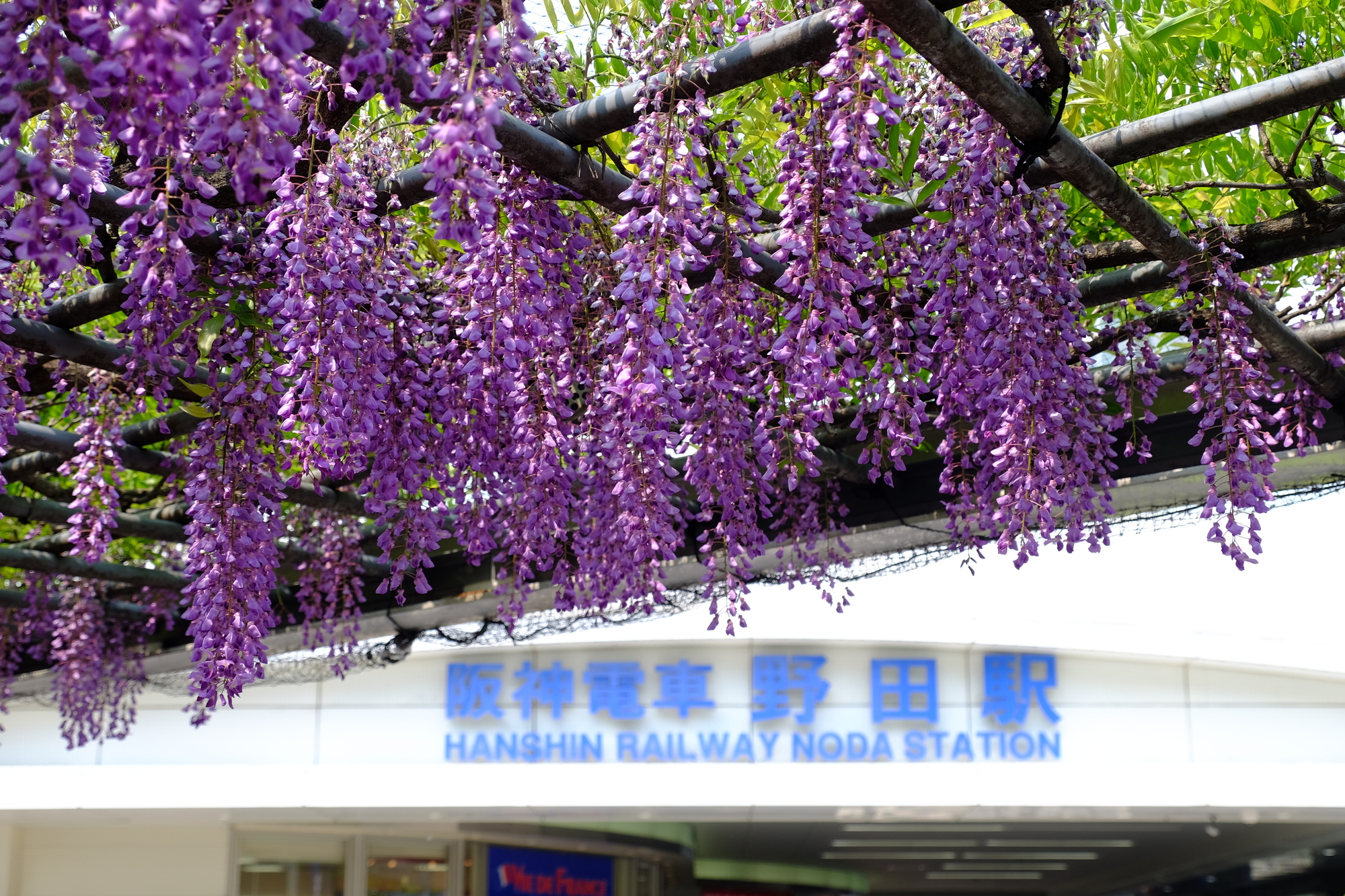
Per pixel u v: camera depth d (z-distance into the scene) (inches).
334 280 76.2
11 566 163.8
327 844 425.4
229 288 85.9
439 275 102.3
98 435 117.3
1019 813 373.7
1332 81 80.0
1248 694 396.5
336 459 88.6
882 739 398.9
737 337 86.0
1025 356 85.0
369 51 52.4
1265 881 680.4
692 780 361.4
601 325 95.2
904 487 146.0
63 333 101.1
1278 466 129.7
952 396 94.9
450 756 399.9
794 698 402.0
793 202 72.3
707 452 97.1
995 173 81.6
